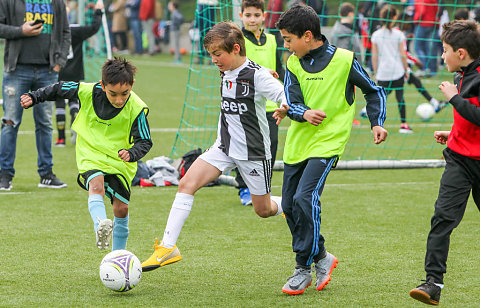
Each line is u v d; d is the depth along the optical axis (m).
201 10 16.27
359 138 18.83
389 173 14.56
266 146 7.80
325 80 7.23
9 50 11.77
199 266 8.24
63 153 16.20
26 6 11.75
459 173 6.74
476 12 16.20
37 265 8.16
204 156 7.78
